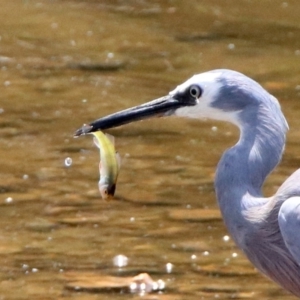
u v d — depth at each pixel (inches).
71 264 418.3
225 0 909.2
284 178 519.2
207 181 514.6
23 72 695.1
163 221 464.8
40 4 871.7
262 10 878.4
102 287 397.4
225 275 412.2
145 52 751.7
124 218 467.2
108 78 688.4
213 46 773.9
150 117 355.6
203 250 435.8
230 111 344.8
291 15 864.9
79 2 886.4
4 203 479.8
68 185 503.5
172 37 792.9
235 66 724.0
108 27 812.6
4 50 741.9
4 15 832.9
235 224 337.4
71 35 786.2
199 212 475.5
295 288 342.0
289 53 761.0
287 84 687.1
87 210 474.9
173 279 406.6
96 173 520.4
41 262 419.2
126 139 579.2
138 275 407.8
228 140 580.1
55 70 701.9
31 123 597.3
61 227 455.2
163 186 507.5
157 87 669.3
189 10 872.3
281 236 330.0
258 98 341.4
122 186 506.3
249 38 796.6
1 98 640.4
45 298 386.0
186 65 722.8
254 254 339.6
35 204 479.2
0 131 582.2
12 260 420.5
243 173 335.6
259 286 402.3
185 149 563.5
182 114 354.0
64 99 642.2
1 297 385.7
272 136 337.1
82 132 356.8
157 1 897.5
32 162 534.6
